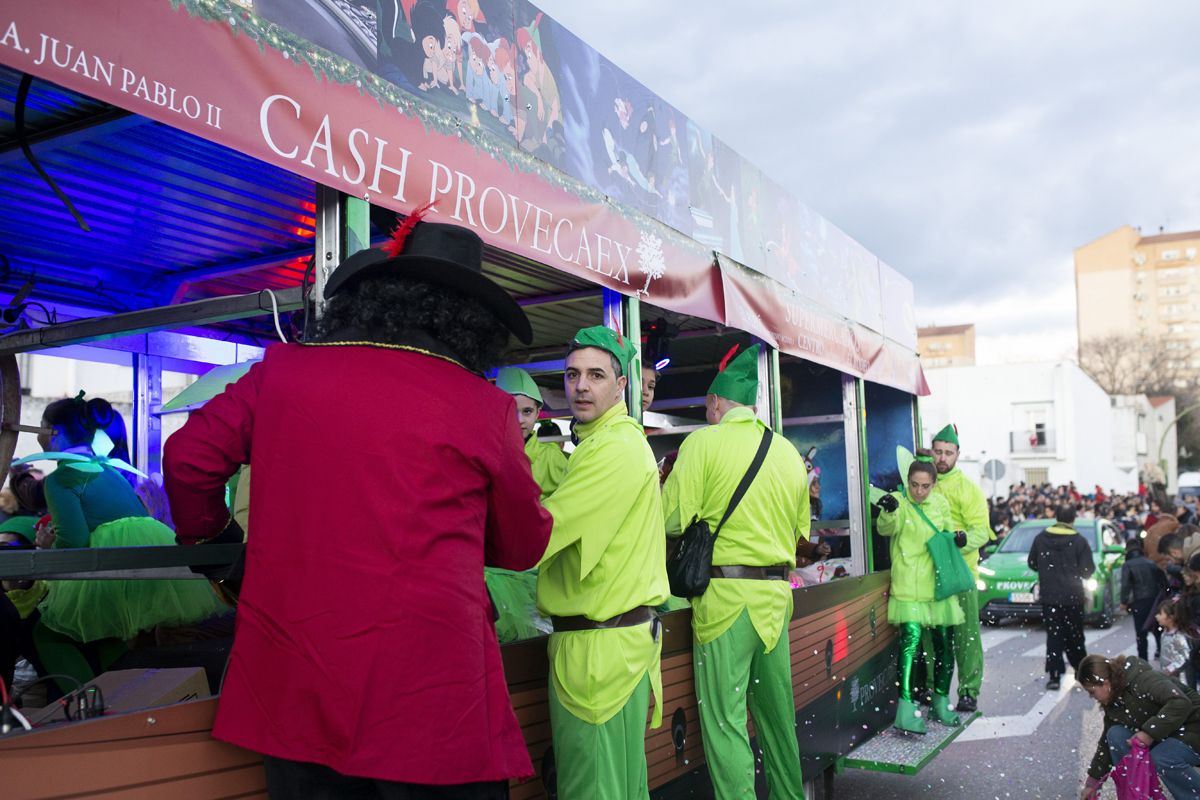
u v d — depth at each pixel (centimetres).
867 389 841
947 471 688
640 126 411
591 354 296
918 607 593
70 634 323
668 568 359
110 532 323
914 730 569
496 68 315
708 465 368
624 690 275
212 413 187
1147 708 491
